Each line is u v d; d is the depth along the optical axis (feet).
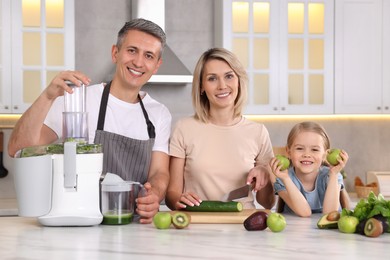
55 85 7.61
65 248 6.23
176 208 8.40
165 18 17.21
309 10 16.49
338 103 16.63
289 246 6.38
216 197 9.23
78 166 7.48
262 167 8.78
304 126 9.42
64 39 15.51
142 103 9.23
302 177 9.42
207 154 9.26
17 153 7.49
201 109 9.32
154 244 6.46
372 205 7.31
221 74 8.97
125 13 16.98
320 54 16.58
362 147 17.95
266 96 16.37
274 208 14.33
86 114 7.68
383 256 5.90
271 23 16.33
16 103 15.29
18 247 6.28
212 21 17.37
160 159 9.16
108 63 16.90
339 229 7.29
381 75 16.78
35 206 7.37
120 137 8.71
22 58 15.33
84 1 16.80
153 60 8.77
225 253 6.00
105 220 7.73
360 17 16.67
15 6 15.24
